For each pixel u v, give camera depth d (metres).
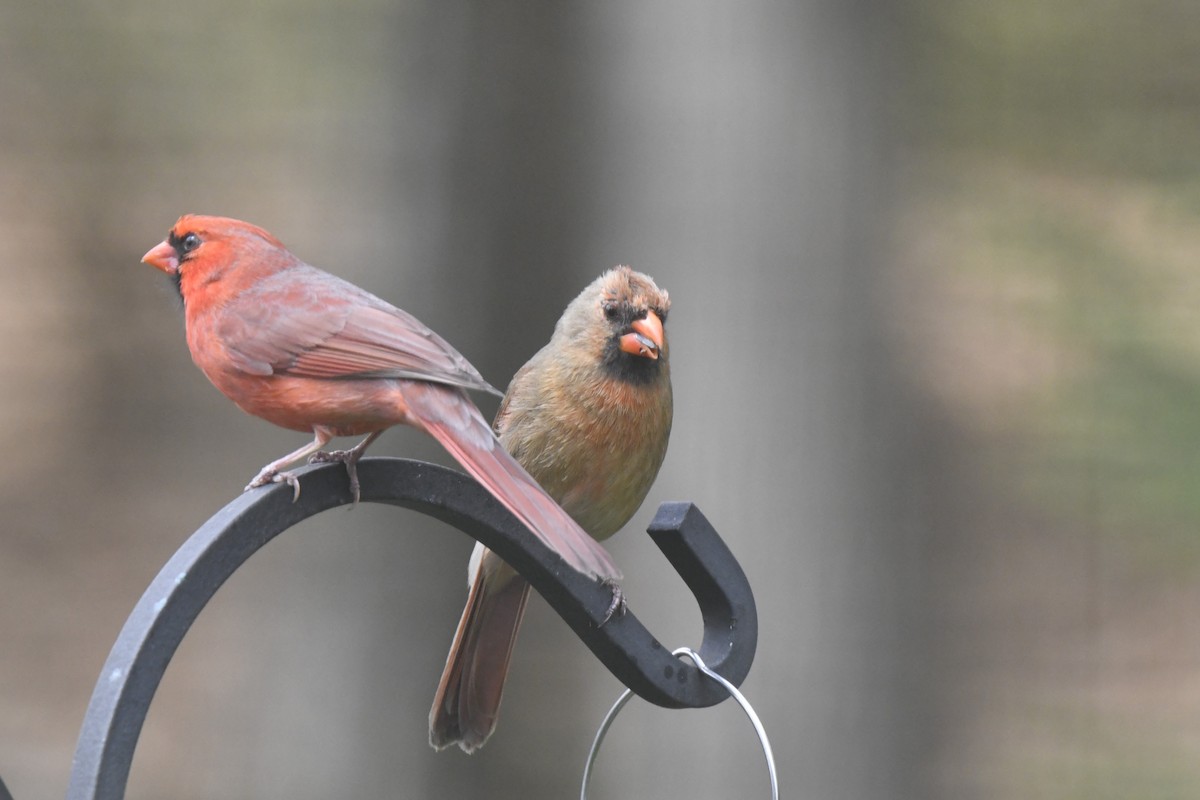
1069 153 11.93
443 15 11.62
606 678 11.70
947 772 12.41
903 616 11.44
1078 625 14.09
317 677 12.20
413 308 11.74
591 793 11.34
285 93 16.62
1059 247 10.70
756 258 11.10
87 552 16.41
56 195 17.95
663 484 11.05
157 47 16.77
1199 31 12.22
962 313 13.01
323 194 16.70
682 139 11.18
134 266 18.39
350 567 12.14
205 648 14.20
